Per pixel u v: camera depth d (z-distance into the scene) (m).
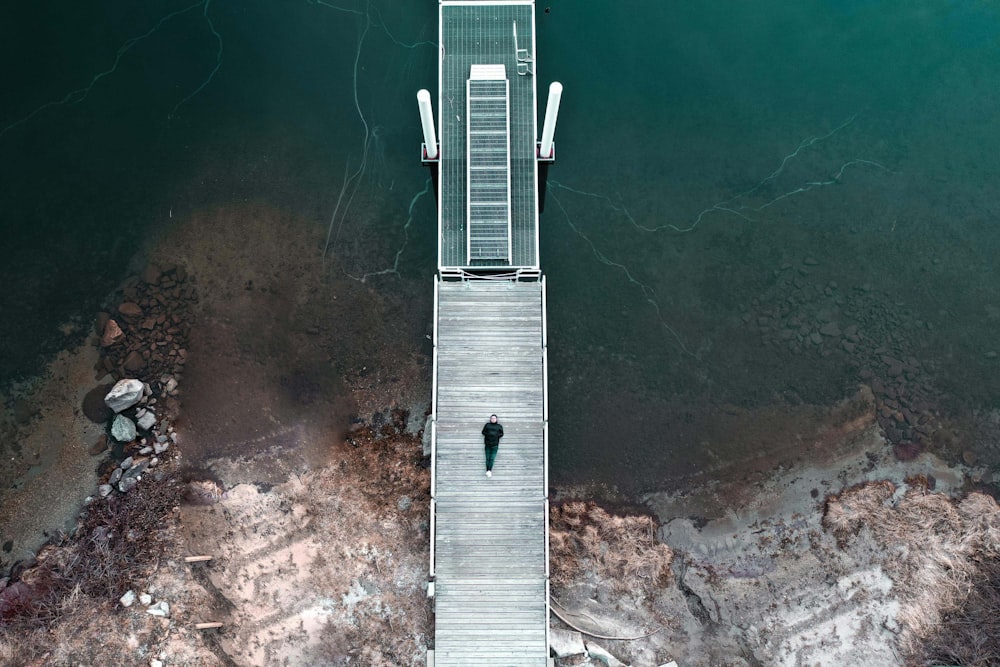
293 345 16.20
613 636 14.81
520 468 14.12
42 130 16.91
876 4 17.80
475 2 15.75
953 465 15.91
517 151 15.23
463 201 15.00
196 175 16.88
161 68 17.28
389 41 17.50
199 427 15.76
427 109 13.84
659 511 15.62
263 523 15.12
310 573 14.85
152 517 15.14
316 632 14.55
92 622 14.41
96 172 16.83
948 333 16.55
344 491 15.36
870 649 14.67
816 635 14.80
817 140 17.34
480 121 15.09
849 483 15.80
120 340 16.05
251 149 16.98
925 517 15.47
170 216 16.72
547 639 13.89
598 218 16.80
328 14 17.62
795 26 17.94
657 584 15.16
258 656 14.43
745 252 16.80
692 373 16.27
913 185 17.22
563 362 16.25
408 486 15.41
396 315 16.36
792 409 16.12
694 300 16.58
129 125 17.03
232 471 15.48
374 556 15.02
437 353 14.46
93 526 15.08
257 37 17.48
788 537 15.47
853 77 17.72
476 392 14.34
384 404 15.93
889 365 16.33
